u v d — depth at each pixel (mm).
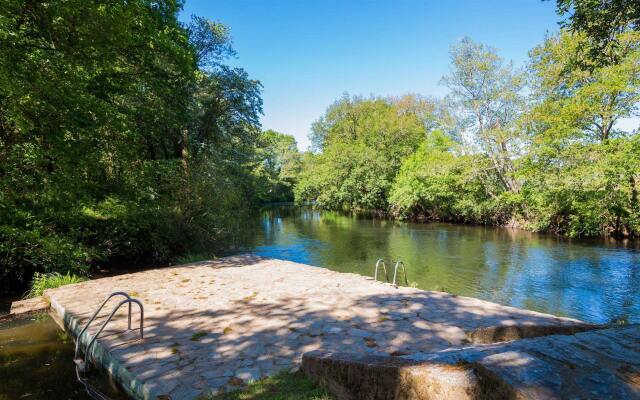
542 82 22500
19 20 8961
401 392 2539
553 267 14352
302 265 11391
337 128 56000
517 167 24812
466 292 11562
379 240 22141
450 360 2455
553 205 22219
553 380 1808
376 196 41219
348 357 3387
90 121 9992
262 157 40625
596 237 21094
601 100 18969
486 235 23688
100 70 11688
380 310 6215
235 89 19812
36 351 5738
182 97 16047
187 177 16156
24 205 10234
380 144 43062
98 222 13219
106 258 13031
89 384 4629
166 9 15039
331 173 45906
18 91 8180
